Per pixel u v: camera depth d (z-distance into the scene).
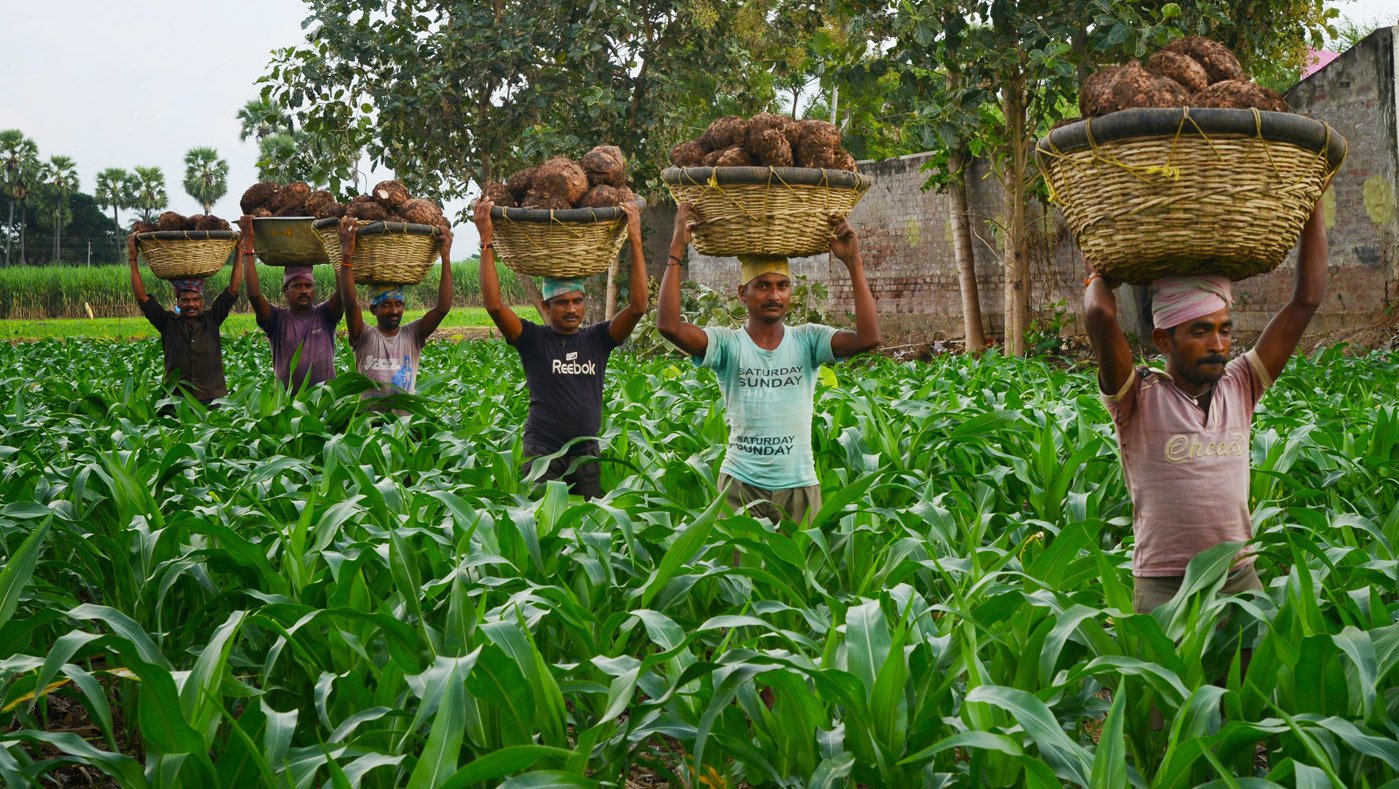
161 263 9.05
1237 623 3.64
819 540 4.48
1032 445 6.49
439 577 4.24
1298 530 4.46
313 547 4.39
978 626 3.30
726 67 21.17
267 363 15.31
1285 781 2.98
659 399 8.94
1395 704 3.15
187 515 4.48
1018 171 14.72
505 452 6.42
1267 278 14.73
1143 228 3.31
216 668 3.17
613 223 5.91
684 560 3.91
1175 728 2.79
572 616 3.67
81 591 5.30
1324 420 7.19
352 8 20.27
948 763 3.24
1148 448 3.77
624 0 20.44
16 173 102.25
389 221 7.36
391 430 6.93
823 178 4.76
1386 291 13.70
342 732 3.14
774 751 3.31
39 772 3.04
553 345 6.10
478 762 2.73
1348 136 13.89
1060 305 16.22
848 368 12.50
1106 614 3.30
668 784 4.04
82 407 9.24
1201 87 3.46
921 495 5.47
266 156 21.00
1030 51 13.49
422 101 19.83
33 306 57.16
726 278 21.11
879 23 14.38
